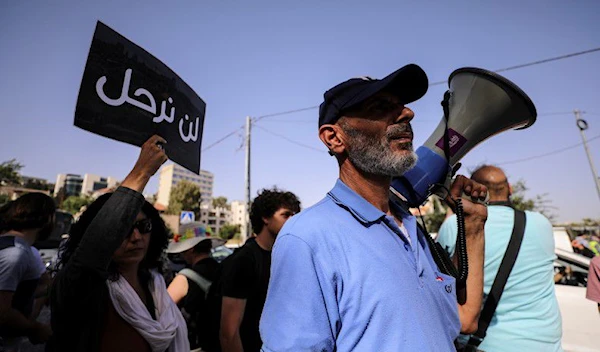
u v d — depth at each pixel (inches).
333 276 35.4
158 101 60.0
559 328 65.4
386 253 36.9
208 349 83.4
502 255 64.7
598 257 90.4
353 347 33.5
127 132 53.2
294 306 34.3
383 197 45.4
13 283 79.8
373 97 43.1
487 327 62.6
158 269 67.5
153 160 52.4
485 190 53.3
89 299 45.1
